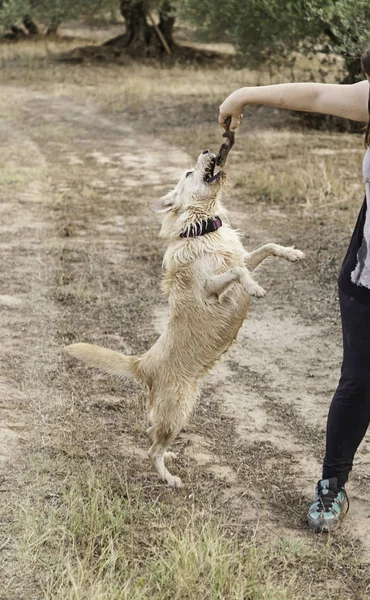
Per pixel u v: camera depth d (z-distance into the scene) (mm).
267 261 7664
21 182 10812
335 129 15258
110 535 3498
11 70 23625
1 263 7480
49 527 3545
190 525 3650
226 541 3484
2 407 4750
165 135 14688
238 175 11234
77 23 37500
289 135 14445
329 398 5055
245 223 8953
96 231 8664
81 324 6164
